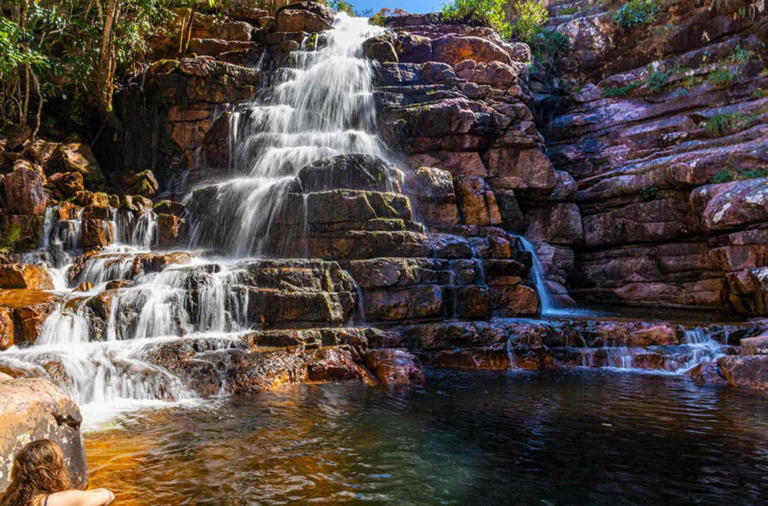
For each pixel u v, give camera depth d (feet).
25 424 11.56
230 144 50.31
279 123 50.96
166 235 40.83
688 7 58.39
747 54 52.70
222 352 26.40
